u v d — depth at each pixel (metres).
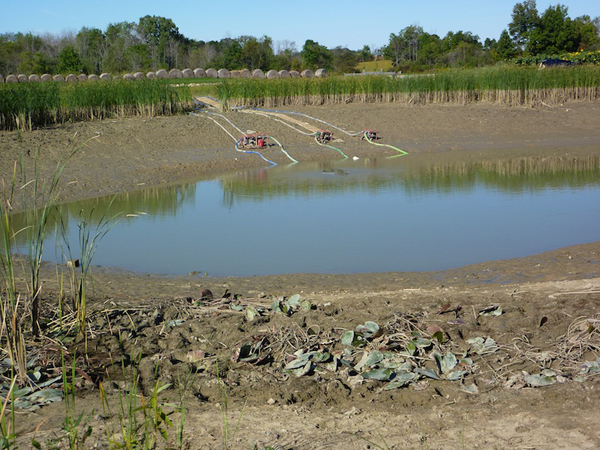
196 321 5.94
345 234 10.40
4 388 4.53
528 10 58.84
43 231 5.31
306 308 6.18
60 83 23.42
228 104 23.50
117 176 15.02
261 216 11.80
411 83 26.05
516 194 13.55
